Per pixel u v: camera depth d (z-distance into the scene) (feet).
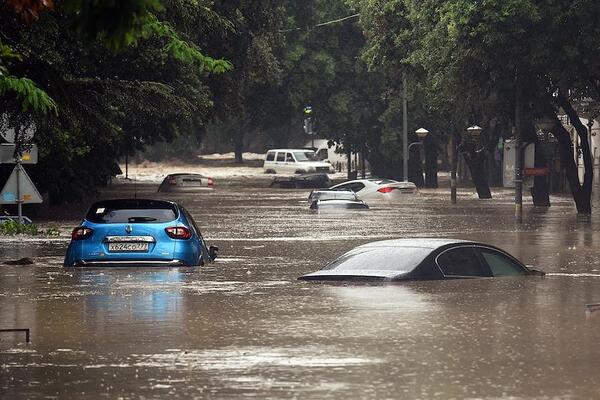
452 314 110.73
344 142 629.51
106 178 440.86
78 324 108.17
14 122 175.11
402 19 370.12
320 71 585.63
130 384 78.43
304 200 437.99
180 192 510.99
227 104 397.80
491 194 483.51
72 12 60.39
